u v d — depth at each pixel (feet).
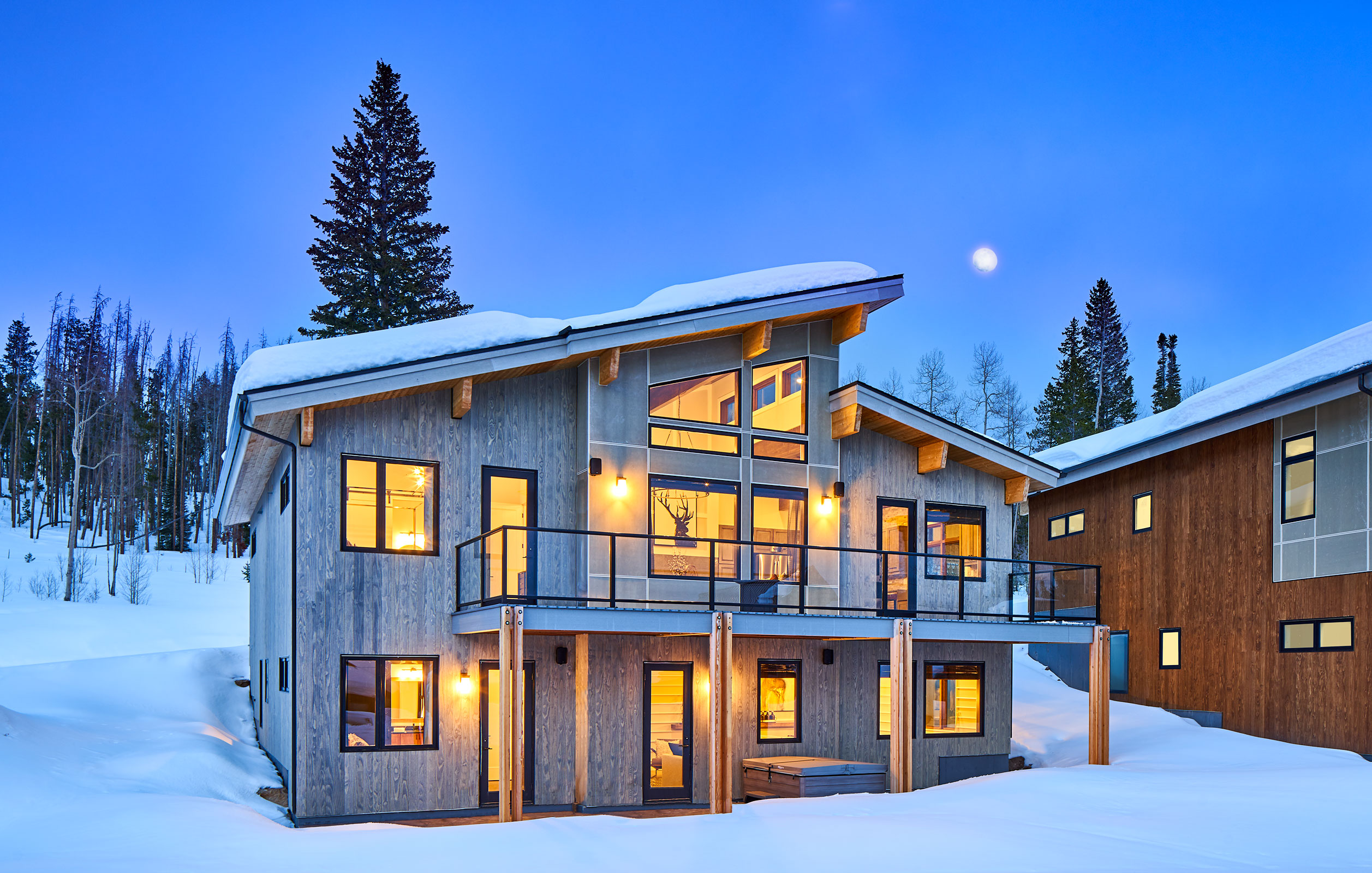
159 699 63.10
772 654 52.01
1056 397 181.37
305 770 40.81
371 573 43.16
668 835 30.40
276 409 39.17
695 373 49.88
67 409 184.75
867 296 51.55
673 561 47.88
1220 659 64.28
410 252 130.41
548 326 47.75
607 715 46.96
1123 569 74.43
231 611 117.08
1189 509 68.03
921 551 56.08
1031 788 40.68
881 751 54.34
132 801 35.78
